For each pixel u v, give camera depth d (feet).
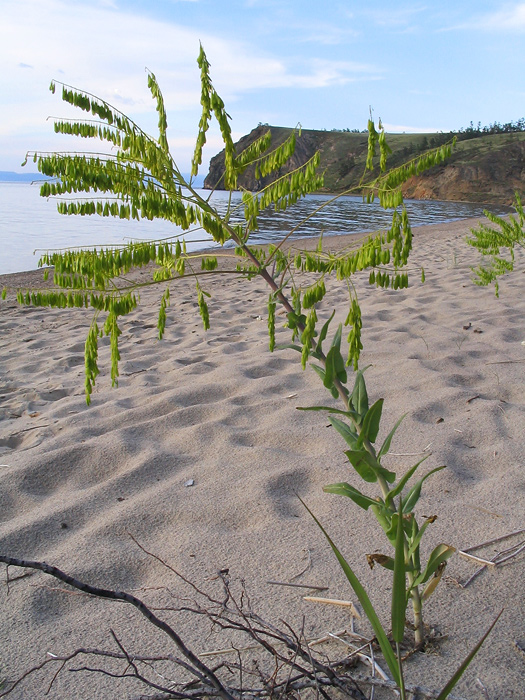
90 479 10.18
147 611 4.21
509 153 232.53
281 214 97.04
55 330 22.98
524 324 17.93
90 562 7.59
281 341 18.28
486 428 10.79
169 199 4.35
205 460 10.43
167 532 8.27
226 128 4.29
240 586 6.95
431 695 5.04
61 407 13.70
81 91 4.25
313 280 30.40
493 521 7.91
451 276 28.14
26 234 65.05
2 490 9.76
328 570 7.10
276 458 10.24
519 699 5.00
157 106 4.52
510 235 16.84
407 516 5.23
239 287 30.86
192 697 4.73
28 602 6.89
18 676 5.77
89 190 4.17
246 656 5.80
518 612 6.10
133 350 18.78
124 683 5.58
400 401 12.42
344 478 9.43
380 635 4.13
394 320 19.93
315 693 5.23
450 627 5.93
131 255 4.47
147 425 12.10
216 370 15.42
